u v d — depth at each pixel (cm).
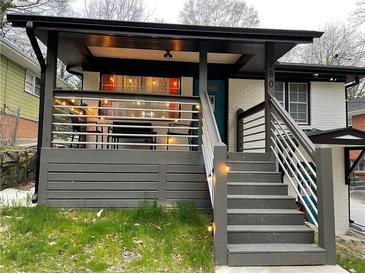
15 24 434
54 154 439
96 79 698
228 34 470
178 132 706
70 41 507
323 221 329
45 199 433
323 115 809
